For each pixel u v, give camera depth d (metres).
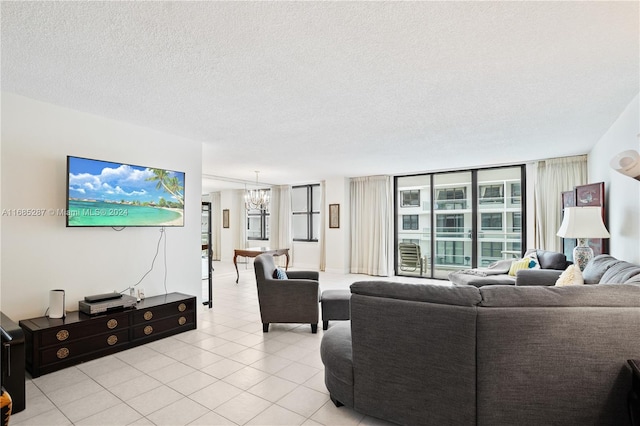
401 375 1.81
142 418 2.05
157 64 2.24
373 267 7.54
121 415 2.09
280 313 3.67
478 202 6.50
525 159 5.53
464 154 5.14
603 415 1.55
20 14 1.68
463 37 1.91
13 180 2.80
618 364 1.52
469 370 1.64
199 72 2.36
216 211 10.73
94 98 2.85
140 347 3.22
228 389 2.41
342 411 2.12
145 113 3.23
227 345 3.29
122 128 3.51
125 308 3.22
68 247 3.13
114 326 3.07
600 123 3.57
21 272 2.85
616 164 2.36
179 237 4.08
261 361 2.91
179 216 3.91
